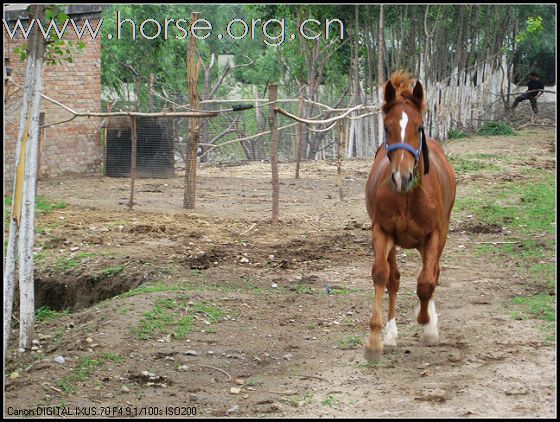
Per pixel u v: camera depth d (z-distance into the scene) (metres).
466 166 22.53
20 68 20.33
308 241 14.19
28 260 9.33
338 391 7.32
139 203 17.97
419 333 8.93
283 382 7.63
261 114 40.94
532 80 35.47
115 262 12.51
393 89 7.73
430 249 8.04
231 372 7.94
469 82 33.09
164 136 22.80
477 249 13.30
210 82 43.12
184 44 36.56
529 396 7.01
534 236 14.10
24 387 7.55
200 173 23.69
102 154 23.73
